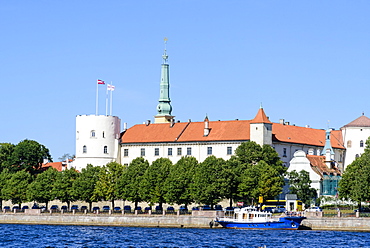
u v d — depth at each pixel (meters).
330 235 197.50
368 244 177.50
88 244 182.25
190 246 176.25
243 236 196.12
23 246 180.00
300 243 179.88
